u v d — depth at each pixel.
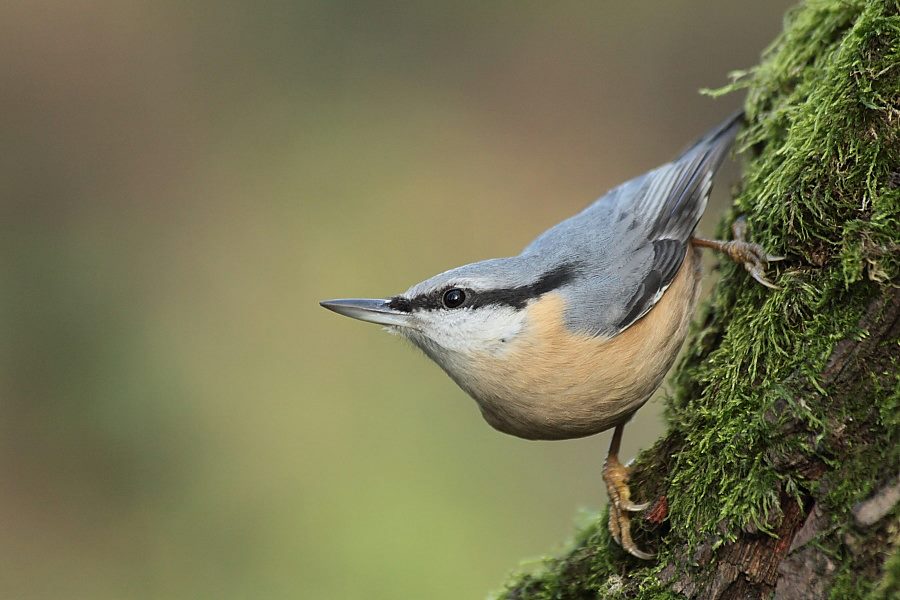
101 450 11.88
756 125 5.97
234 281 13.63
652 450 5.64
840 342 4.39
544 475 11.18
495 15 16.02
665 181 6.46
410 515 10.72
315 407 11.99
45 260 13.62
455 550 10.48
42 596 10.46
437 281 6.06
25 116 15.33
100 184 14.79
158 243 14.03
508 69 15.79
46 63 15.73
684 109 15.02
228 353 12.73
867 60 4.62
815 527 4.22
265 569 10.56
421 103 15.52
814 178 4.77
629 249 5.99
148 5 16.12
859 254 4.40
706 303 6.12
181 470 11.70
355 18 15.91
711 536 4.66
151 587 10.58
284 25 15.95
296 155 14.98
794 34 5.72
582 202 14.66
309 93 15.62
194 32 16.05
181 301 13.30
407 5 16.02
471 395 6.22
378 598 10.11
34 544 11.02
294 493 11.12
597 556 5.58
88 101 15.57
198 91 15.71
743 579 4.54
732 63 14.86
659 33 15.48
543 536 10.51
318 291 13.45
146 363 12.56
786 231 4.94
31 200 14.48
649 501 5.39
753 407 4.71
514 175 14.72
